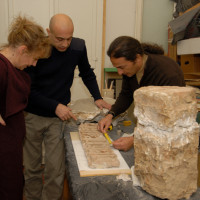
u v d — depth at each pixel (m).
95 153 1.21
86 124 1.68
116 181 1.01
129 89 1.67
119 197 0.91
